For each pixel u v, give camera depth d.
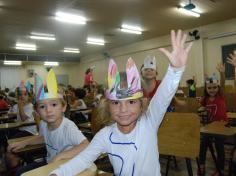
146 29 9.48
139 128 1.15
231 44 8.47
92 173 1.05
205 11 7.43
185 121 1.89
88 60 16.00
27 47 12.53
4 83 15.58
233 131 2.09
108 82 1.13
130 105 1.11
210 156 3.56
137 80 1.12
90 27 8.89
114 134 1.16
